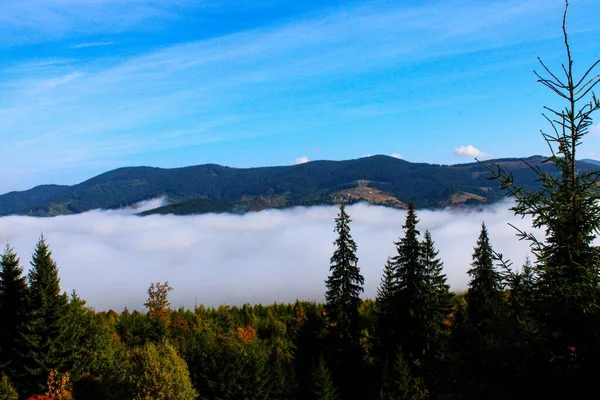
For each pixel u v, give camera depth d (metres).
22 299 38.78
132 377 31.92
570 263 9.69
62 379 36.09
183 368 33.03
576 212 9.64
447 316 35.00
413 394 30.75
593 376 9.09
